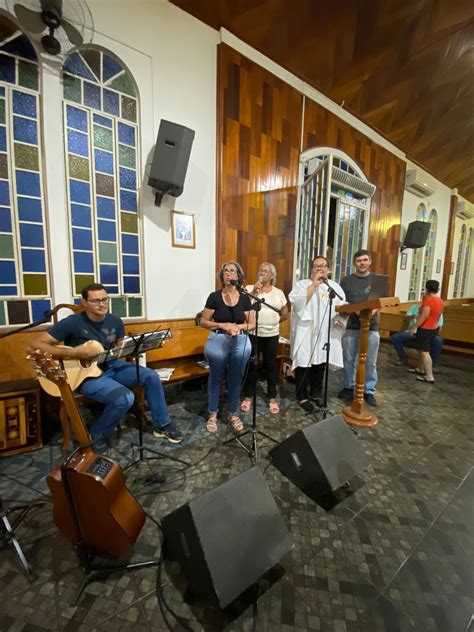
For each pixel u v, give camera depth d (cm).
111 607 104
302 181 370
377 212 504
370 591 110
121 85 245
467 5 282
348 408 249
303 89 354
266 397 281
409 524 141
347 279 273
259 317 242
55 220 226
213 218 308
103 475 109
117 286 260
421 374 368
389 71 356
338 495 159
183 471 175
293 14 274
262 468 179
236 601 106
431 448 206
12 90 204
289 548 113
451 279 805
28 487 161
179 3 258
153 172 246
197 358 298
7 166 207
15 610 103
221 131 294
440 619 102
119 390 185
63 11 210
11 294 215
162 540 130
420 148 529
